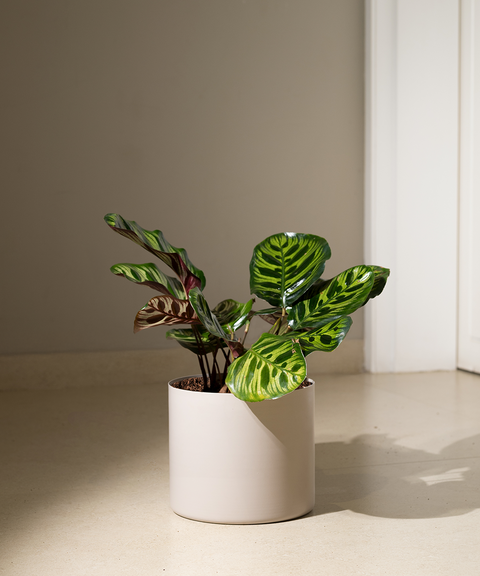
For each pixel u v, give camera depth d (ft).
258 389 2.98
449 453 5.07
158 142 8.39
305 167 8.83
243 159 8.64
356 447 5.27
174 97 8.41
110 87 8.23
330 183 8.92
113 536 3.46
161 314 3.37
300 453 3.60
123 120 8.28
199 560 3.15
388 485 4.30
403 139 8.75
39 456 5.08
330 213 8.93
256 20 8.61
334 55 8.86
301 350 3.22
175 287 3.72
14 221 8.04
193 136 8.48
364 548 3.28
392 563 3.12
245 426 3.47
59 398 7.47
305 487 3.66
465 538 3.41
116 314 8.32
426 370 9.03
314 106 8.83
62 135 8.13
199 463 3.56
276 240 3.43
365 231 9.01
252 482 3.50
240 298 8.68
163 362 8.44
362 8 8.90
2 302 8.02
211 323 3.33
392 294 8.90
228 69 8.55
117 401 7.27
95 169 8.23
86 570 3.06
